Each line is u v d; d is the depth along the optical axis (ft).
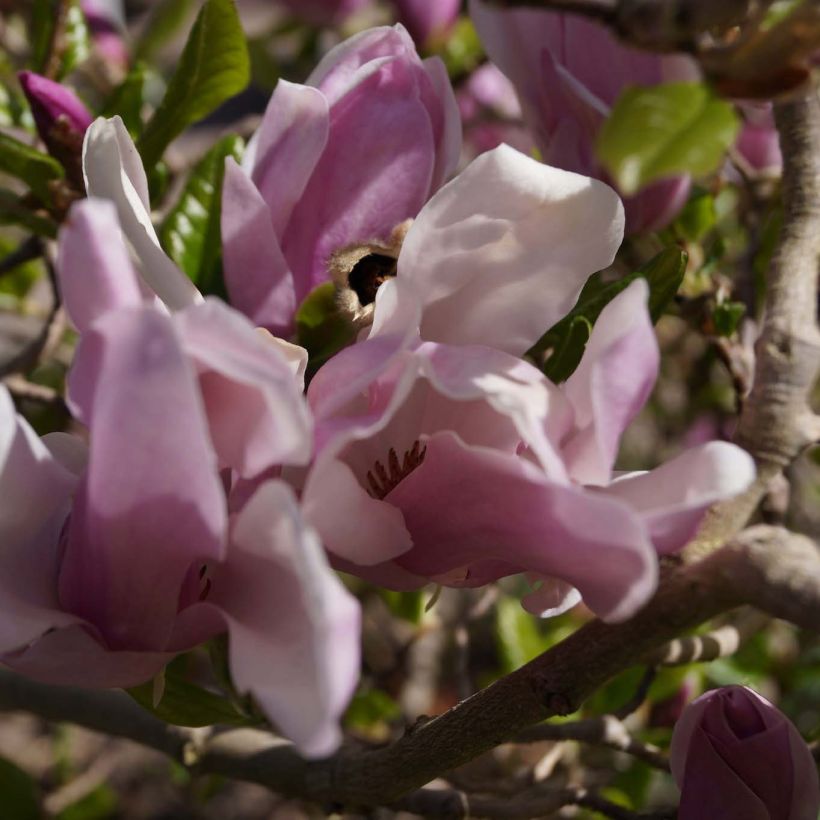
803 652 4.55
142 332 2.01
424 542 2.25
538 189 2.29
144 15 5.94
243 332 2.02
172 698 2.60
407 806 2.93
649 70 2.57
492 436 2.21
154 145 2.91
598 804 2.91
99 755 6.05
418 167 2.45
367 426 2.14
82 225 2.08
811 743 3.04
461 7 4.67
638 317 2.12
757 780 2.48
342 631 1.94
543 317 2.34
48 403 3.44
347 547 2.18
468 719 2.40
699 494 2.11
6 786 3.59
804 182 2.38
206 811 6.25
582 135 2.63
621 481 2.16
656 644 2.21
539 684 2.28
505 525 2.17
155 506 2.06
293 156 2.43
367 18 4.94
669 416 5.17
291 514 1.99
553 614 2.31
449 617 5.07
